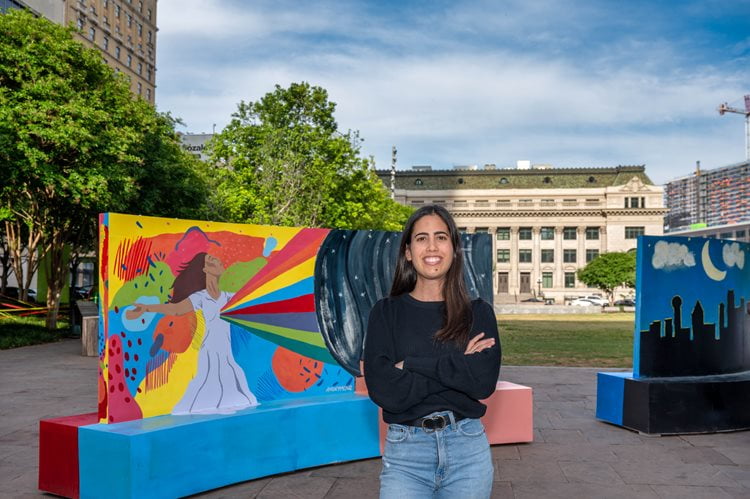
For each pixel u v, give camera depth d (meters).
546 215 95.31
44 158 16.66
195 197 23.36
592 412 8.01
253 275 5.80
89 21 51.75
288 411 5.37
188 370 5.26
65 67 18.50
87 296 32.22
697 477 5.21
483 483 2.29
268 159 27.61
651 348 7.09
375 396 2.29
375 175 37.31
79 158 17.66
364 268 6.62
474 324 2.37
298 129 28.75
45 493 4.77
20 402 8.72
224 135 28.72
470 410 2.31
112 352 4.79
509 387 6.53
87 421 4.80
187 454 4.68
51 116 17.08
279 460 5.29
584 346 17.42
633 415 6.89
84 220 21.08
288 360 5.97
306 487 4.95
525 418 6.40
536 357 14.52
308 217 28.30
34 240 23.41
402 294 2.52
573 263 95.50
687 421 6.76
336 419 5.67
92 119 17.55
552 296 94.44
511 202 97.06
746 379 7.10
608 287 65.69
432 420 2.26
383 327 2.38
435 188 100.31
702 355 7.38
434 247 2.41
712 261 7.53
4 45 17.78
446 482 2.28
